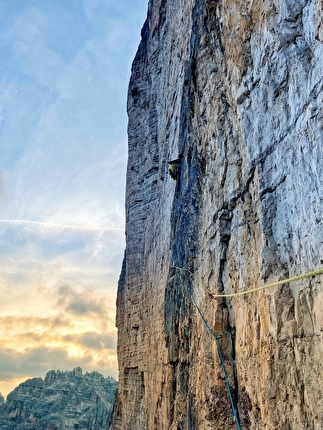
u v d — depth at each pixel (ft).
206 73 60.75
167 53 111.04
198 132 63.00
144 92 138.21
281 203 37.58
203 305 56.08
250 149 43.47
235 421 42.80
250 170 43.57
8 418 495.00
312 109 33.01
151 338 101.76
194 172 65.41
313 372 30.22
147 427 96.68
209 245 55.47
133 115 144.36
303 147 33.96
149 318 106.73
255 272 41.45
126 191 141.18
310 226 32.30
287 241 36.22
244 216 46.11
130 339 122.21
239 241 46.73
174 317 73.00
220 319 49.37
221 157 53.11
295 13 38.37
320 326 29.84
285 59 37.88
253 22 44.60
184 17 92.07
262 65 41.88
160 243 102.58
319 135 31.65
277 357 34.37
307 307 32.24
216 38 56.90
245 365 42.06
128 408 118.42
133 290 123.65
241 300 44.60
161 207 106.01
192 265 64.23
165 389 79.82
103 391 545.85
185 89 77.82
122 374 127.65
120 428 122.42
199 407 52.90
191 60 68.64
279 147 38.17
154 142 126.72
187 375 63.00
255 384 38.93
